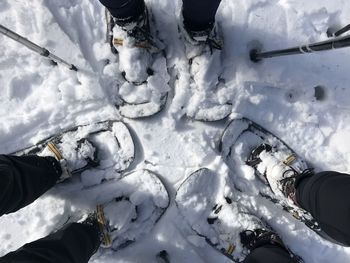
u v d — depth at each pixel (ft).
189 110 3.44
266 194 3.52
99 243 3.07
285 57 3.45
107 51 3.40
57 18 3.41
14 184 2.52
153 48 3.34
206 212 3.45
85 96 3.40
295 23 3.49
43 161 3.03
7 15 3.41
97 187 3.47
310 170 3.07
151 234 3.46
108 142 3.46
